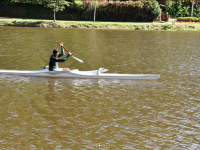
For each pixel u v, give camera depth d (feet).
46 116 28.14
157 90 36.27
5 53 57.57
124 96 33.94
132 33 99.55
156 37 89.81
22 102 31.40
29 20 119.96
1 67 46.06
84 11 132.77
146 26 115.34
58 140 23.79
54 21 118.73
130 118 28.07
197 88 37.24
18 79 39.70
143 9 128.16
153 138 24.44
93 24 113.80
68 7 133.18
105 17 132.67
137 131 25.54
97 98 33.06
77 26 112.47
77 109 29.91
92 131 25.36
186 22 129.59
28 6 135.64
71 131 25.31
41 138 24.04
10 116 27.91
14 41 73.51
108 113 29.07
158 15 127.54
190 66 49.47
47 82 38.65
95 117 28.12
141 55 59.26
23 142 23.35
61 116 28.19
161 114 29.12
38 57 54.65
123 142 23.68
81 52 61.31
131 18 131.23
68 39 80.23
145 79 40.29
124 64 50.44
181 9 145.38
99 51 62.95
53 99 32.50
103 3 131.23
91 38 83.61
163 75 43.29
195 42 80.12
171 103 32.04
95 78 40.86
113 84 38.40
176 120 27.81
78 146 22.94
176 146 23.30
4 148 22.44
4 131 25.00
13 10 136.98
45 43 71.77
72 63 50.78
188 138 24.57
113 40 80.79
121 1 134.72
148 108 30.53
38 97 32.99
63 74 40.86
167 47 70.49
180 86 37.96
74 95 33.88
